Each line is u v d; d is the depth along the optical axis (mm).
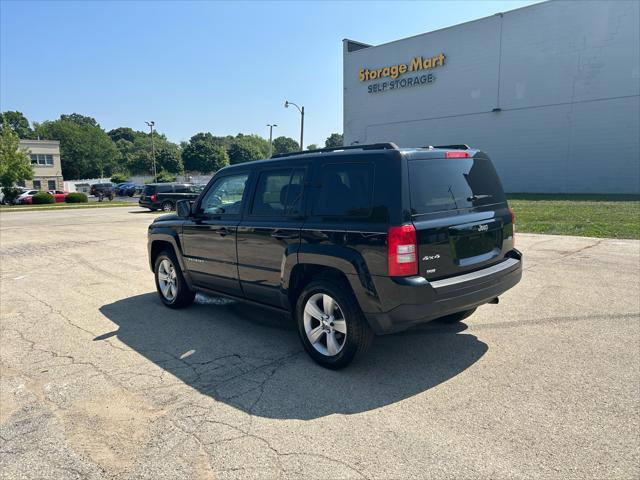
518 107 26422
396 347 4281
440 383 3523
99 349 4520
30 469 2631
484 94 27781
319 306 3959
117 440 2900
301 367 3928
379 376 3688
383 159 3523
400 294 3309
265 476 2486
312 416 3105
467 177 3965
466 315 4734
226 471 2543
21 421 3174
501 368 3742
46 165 71562
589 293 5805
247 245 4508
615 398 3188
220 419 3105
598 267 7215
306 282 4137
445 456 2602
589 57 23547
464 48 28359
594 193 24125
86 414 3240
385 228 3348
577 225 11617
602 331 4484
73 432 3012
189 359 4188
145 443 2854
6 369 4086
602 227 11117
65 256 10516
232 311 5762
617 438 2713
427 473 2457
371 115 34125
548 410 3059
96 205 35062
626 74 22531
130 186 59938
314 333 3953
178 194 26266
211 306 6031
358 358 3781
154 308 6000
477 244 3842
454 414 3057
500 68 26891
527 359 3898
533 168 26203
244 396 3426
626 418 2928
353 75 34844
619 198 19875
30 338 4922
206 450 2754
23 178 48656
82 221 20016
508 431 2830
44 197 43156
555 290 5992
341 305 3639
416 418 3025
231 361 4109
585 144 24188
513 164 27000
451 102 29469
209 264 5090
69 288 7289
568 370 3656
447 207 3670
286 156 4383
